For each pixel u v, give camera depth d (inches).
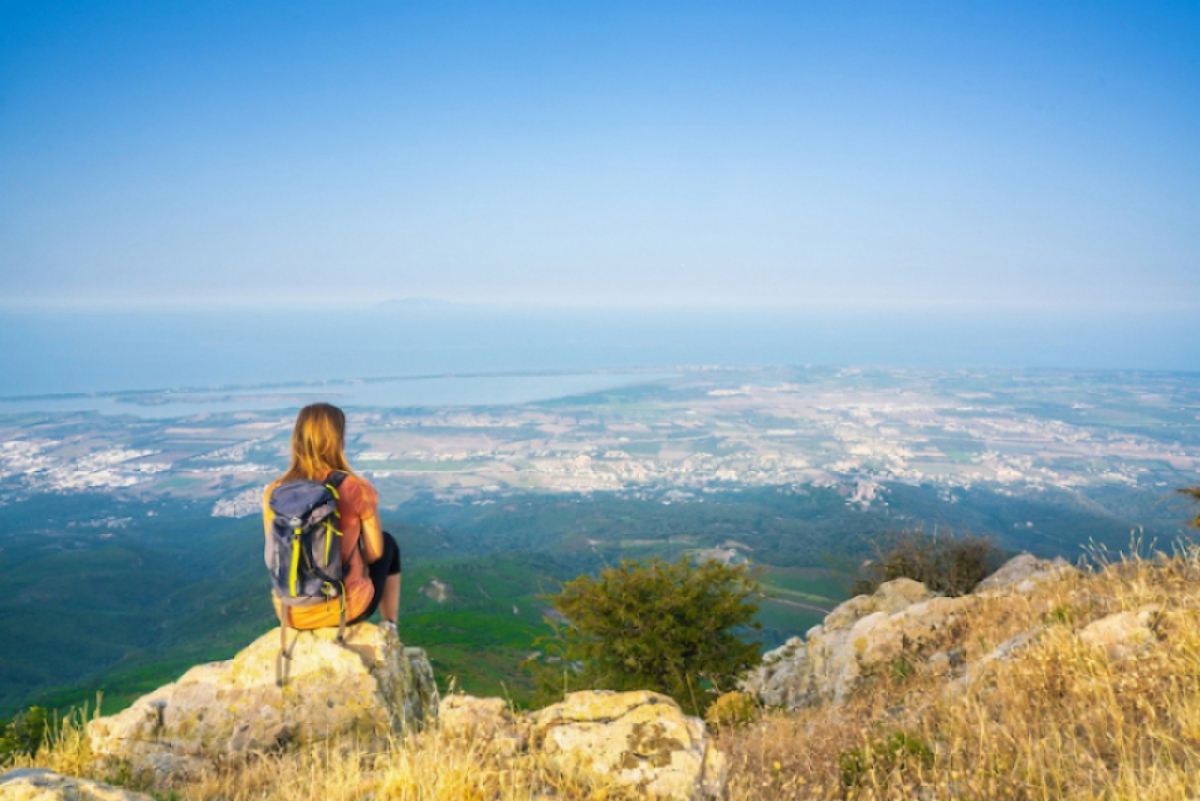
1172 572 283.6
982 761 170.4
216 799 167.3
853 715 303.3
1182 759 158.1
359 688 191.3
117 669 4975.4
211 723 192.9
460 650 3270.2
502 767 161.8
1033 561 513.3
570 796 153.3
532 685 2498.8
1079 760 169.0
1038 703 212.2
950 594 815.7
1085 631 247.3
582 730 168.6
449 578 5679.1
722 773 163.6
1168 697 186.4
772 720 354.3
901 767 199.2
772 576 4985.2
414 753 161.8
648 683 629.9
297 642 198.5
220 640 5241.1
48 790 125.8
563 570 6683.1
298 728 189.6
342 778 156.7
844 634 498.0
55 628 5871.1
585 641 681.6
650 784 154.8
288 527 189.3
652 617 642.2
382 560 211.8
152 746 193.2
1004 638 319.3
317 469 196.7
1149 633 229.1
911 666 351.9
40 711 234.1
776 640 3533.5
